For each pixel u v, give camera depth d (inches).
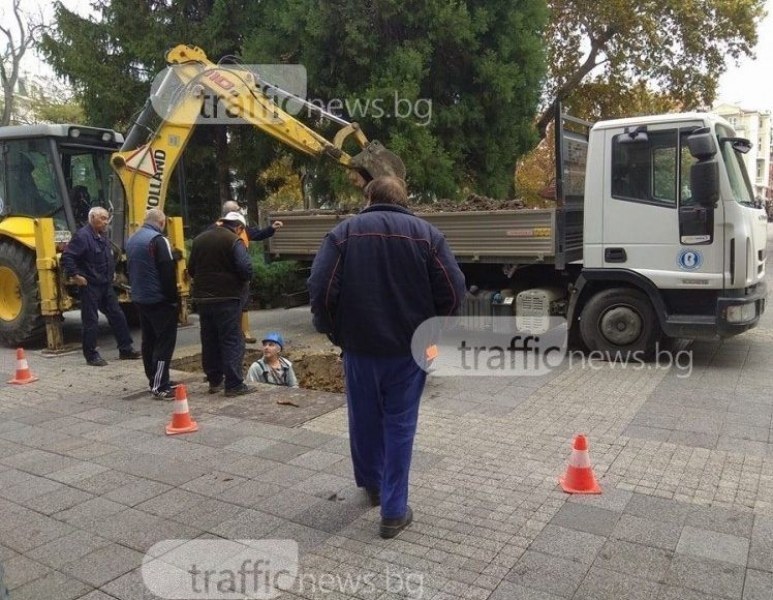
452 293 136.7
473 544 134.0
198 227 681.0
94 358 306.8
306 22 502.0
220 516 148.3
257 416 218.2
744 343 322.3
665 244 275.0
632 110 816.3
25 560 131.5
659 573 122.4
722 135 276.2
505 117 566.6
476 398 239.5
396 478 137.1
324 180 553.3
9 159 372.8
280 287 482.0
